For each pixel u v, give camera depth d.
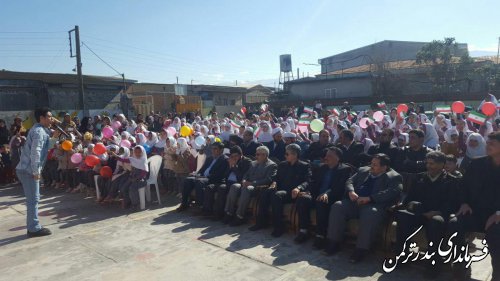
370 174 5.29
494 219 4.07
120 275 4.70
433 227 4.33
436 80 28.61
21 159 6.13
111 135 10.30
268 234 5.95
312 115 12.91
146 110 26.64
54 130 10.38
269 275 4.55
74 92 24.81
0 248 5.77
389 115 12.27
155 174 8.16
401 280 4.34
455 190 4.61
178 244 5.66
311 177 5.93
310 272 4.59
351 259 4.81
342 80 33.62
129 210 7.69
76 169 9.61
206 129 11.20
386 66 33.50
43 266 5.06
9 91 21.83
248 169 6.75
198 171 7.76
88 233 6.32
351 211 5.11
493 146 4.21
